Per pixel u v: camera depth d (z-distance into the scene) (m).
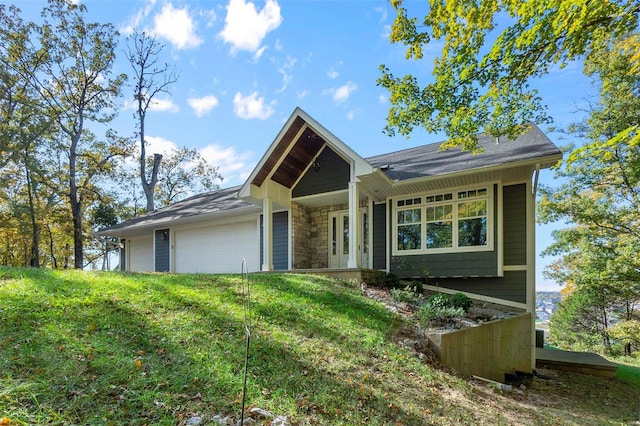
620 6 5.78
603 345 21.34
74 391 2.87
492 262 9.76
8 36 19.33
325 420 3.36
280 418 3.15
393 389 4.38
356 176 10.02
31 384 2.80
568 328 23.73
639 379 9.96
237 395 3.34
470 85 7.93
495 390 6.09
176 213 16.75
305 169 12.48
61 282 5.54
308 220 13.72
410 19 7.64
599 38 6.56
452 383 5.28
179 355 3.86
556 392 7.75
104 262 27.91
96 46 21.95
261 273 9.75
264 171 11.67
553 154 8.45
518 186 9.95
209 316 5.14
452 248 10.35
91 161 24.02
